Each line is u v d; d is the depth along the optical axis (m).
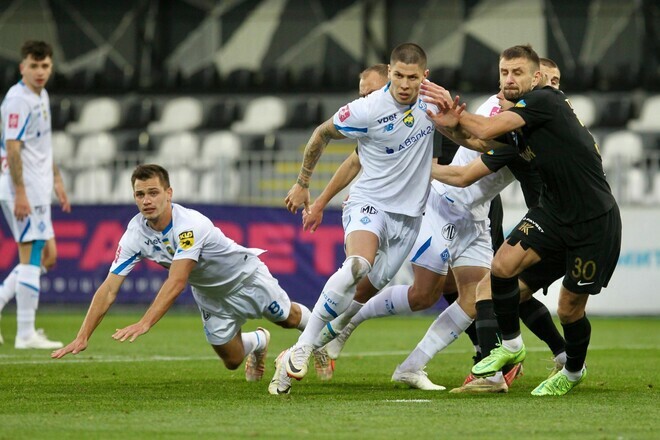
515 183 48.78
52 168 32.50
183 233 20.52
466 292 22.30
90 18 72.94
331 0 70.88
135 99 68.81
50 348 32.09
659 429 15.72
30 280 32.06
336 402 19.08
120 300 48.00
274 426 15.96
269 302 23.03
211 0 72.06
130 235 20.88
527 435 15.11
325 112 66.75
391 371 26.30
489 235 23.05
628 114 63.22
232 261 21.92
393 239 20.67
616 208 19.73
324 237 47.12
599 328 42.81
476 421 16.52
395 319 48.44
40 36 73.00
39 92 31.30
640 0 66.81
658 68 66.75
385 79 22.19
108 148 63.62
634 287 47.22
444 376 25.28
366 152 20.48
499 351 20.61
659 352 32.22
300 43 71.38
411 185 20.44
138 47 70.88
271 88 69.25
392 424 16.17
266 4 71.62
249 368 23.30
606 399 19.70
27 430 15.54
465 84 67.50
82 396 20.08
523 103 19.25
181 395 20.33
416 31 70.00
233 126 66.44
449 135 20.31
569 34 68.50
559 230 19.56
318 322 20.03
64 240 48.22
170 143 63.38
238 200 50.06
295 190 21.42
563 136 19.16
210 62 72.25
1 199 31.86
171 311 50.22
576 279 19.70
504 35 69.06
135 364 27.25
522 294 21.64
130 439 14.74
